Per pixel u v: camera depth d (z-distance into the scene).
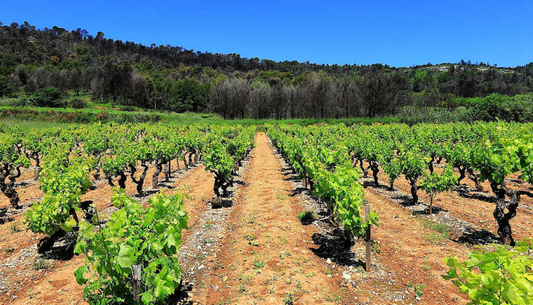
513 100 34.91
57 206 6.11
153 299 3.50
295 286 5.16
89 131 23.61
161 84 93.62
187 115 65.06
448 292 4.84
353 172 6.24
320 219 8.44
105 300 3.57
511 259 2.30
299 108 65.81
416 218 8.38
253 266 5.92
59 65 124.19
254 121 55.75
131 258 3.54
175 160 20.73
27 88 82.31
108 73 86.69
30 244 7.21
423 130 22.00
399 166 10.16
